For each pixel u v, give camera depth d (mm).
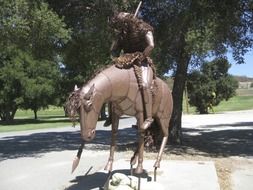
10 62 48094
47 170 12773
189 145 18547
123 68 8531
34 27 14609
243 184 11445
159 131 9867
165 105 9578
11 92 48656
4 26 14172
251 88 110312
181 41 17500
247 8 17344
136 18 8961
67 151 16922
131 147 17516
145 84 8633
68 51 18875
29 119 55875
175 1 16906
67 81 46906
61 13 17281
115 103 8695
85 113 7898
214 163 13453
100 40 17062
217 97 54938
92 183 10016
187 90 53875
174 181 10188
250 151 17422
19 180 11477
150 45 8812
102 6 16109
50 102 51000
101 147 17938
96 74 8438
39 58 18984
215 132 25984
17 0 13922
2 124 44969
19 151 17297
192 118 42500
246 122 34938
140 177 9133
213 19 15961
